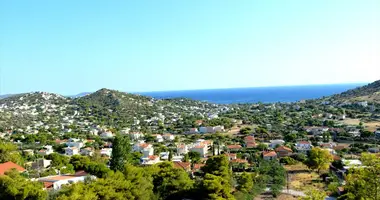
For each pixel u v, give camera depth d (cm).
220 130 18075
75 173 7169
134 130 19325
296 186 6919
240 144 13812
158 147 13988
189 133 18262
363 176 2750
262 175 7056
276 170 7238
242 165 8862
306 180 7431
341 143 12800
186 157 10644
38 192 4216
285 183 7006
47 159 10438
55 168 8131
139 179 5062
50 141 15550
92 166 7369
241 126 19225
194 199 5503
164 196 5556
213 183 5284
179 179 5784
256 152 11762
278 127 17438
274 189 6256
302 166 9169
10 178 4300
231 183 6531
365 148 11300
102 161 9444
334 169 8319
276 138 14725
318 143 12606
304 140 13538
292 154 10938
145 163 10012
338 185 6369
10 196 4122
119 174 5175
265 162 8362
